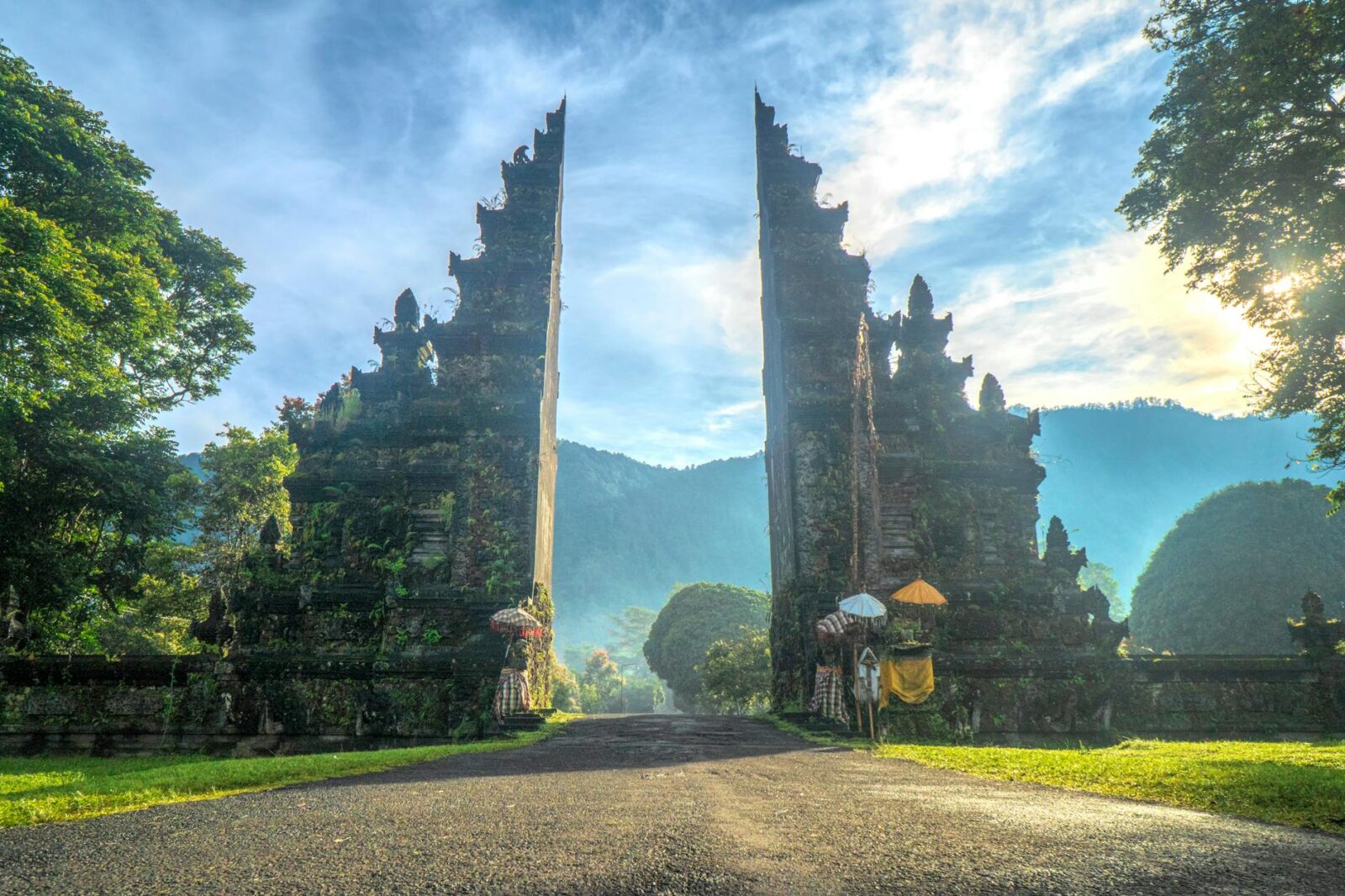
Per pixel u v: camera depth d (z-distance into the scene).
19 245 18.38
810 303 29.33
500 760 11.59
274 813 5.58
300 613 23.64
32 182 22.36
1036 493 26.16
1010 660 22.06
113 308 23.08
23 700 20.78
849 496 25.72
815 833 4.58
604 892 3.20
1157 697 21.70
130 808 5.93
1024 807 5.79
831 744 15.98
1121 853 3.89
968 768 9.53
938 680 21.86
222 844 4.32
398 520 25.44
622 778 8.59
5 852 4.12
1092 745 20.77
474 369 28.19
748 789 7.32
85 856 4.02
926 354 28.27
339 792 7.05
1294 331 15.87
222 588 31.09
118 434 25.84
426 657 22.20
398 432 26.81
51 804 5.81
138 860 3.91
